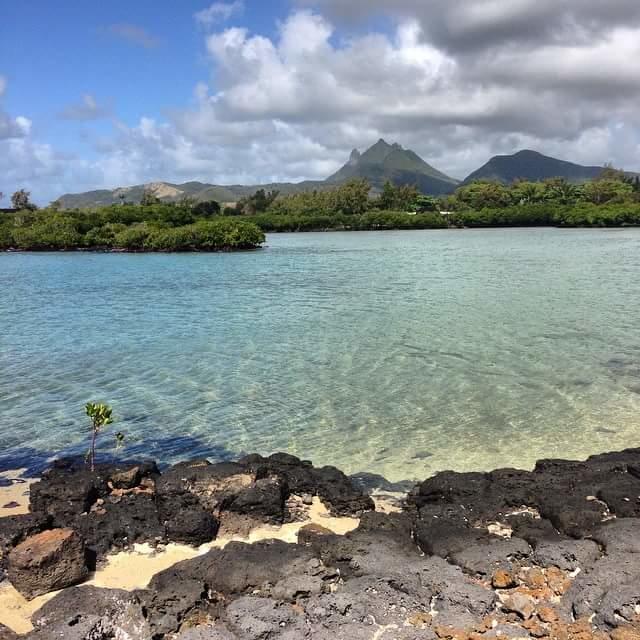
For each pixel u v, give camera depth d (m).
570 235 108.12
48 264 67.38
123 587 9.05
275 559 8.78
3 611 8.53
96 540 10.13
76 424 16.64
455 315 30.98
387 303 35.41
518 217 144.75
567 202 162.12
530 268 53.00
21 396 18.98
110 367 22.22
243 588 8.30
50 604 7.84
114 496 11.90
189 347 25.23
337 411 17.45
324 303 36.06
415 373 20.88
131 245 84.31
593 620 7.38
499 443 15.12
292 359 22.97
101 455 14.71
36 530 10.11
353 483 12.79
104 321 31.52
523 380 19.94
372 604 7.74
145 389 19.61
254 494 10.95
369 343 25.25
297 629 7.29
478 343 24.84
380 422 16.58
